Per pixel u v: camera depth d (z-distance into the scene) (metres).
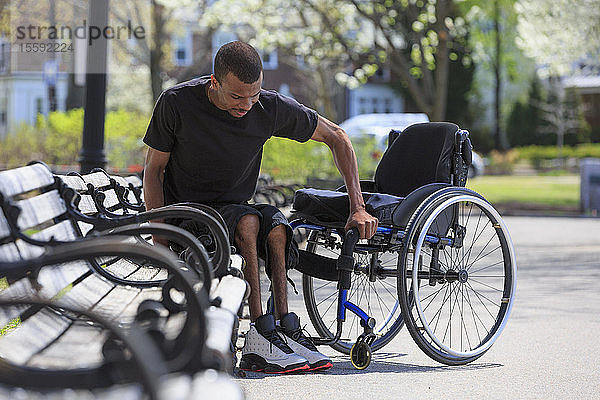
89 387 5.12
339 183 23.34
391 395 9.26
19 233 6.67
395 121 69.56
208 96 9.86
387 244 11.11
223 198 10.30
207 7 55.09
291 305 15.05
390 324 12.87
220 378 5.25
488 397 9.26
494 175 86.19
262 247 9.82
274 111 10.12
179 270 5.13
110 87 81.81
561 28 62.31
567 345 12.34
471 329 13.44
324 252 19.88
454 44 58.22
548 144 116.62
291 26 55.12
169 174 10.33
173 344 5.83
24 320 6.75
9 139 43.50
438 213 10.64
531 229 34.25
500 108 117.81
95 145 17.52
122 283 8.64
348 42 52.84
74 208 8.18
